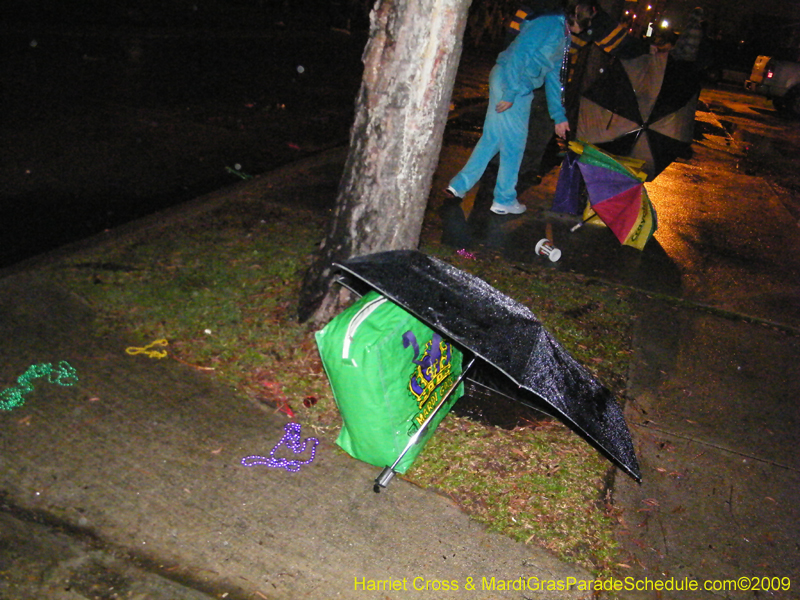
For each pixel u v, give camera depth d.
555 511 3.27
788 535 3.42
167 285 4.70
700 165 11.94
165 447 3.30
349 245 4.09
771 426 4.29
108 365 3.82
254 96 11.50
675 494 3.58
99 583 2.60
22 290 4.39
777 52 32.19
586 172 6.62
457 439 3.64
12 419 3.32
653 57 7.18
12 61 10.80
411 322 3.19
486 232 6.71
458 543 3.02
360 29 25.30
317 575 2.76
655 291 5.96
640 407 4.27
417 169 3.97
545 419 3.93
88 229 5.72
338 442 3.44
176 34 16.27
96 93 9.91
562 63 6.37
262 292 4.73
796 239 8.24
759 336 5.46
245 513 3.00
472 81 18.02
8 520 2.79
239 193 6.80
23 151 7.23
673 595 2.97
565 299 5.49
